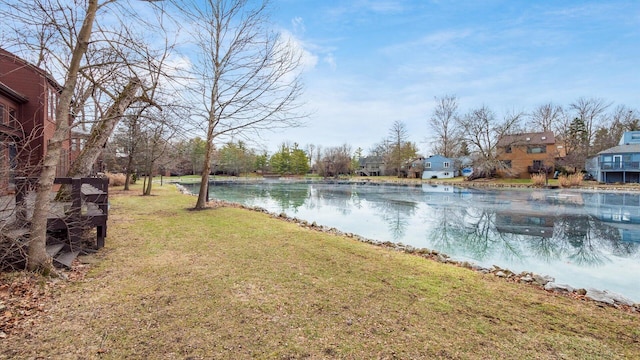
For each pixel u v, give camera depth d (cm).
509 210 1502
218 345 246
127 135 1725
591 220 1252
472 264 574
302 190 2838
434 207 1609
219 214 988
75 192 484
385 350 244
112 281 384
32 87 1023
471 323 295
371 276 429
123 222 802
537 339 268
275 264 472
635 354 248
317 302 336
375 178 5194
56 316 288
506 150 3703
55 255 442
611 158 3219
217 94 1042
